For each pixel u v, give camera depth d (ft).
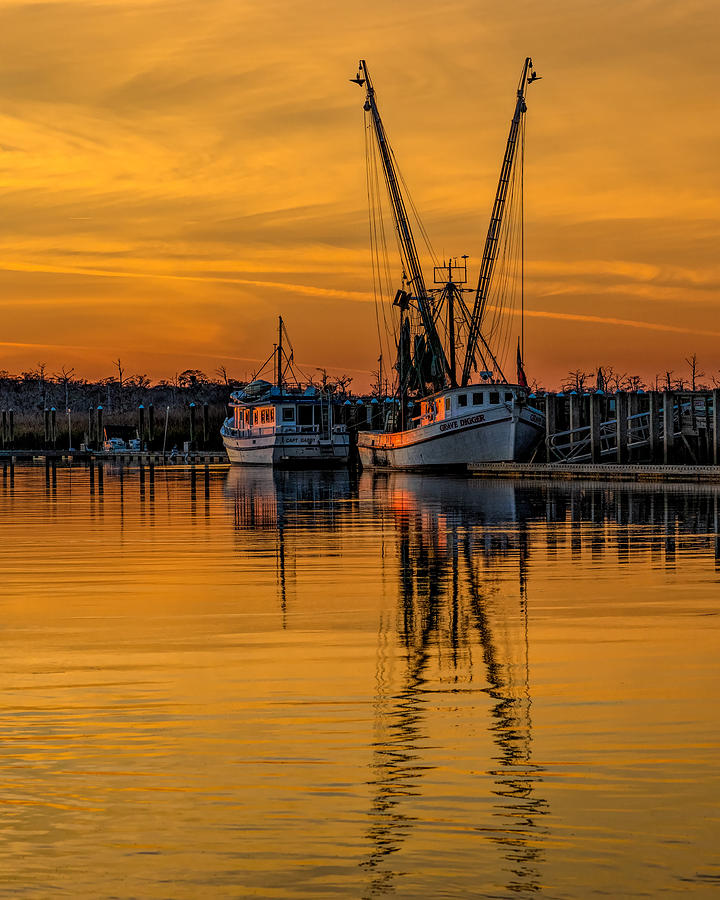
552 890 49.11
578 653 92.94
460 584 134.00
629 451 440.04
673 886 49.39
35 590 130.93
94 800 59.06
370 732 70.13
